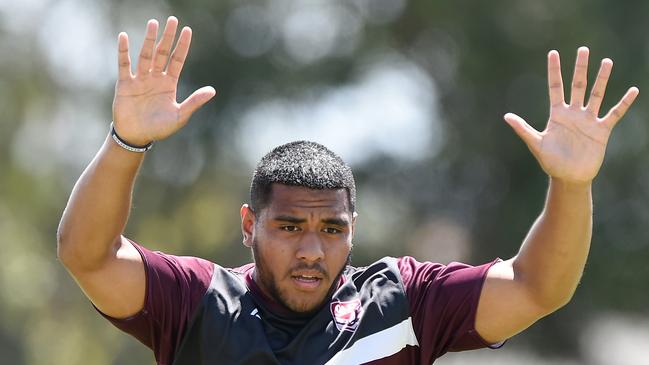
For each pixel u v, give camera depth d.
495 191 74.31
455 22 73.94
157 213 78.50
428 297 19.89
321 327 19.42
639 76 69.38
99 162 18.53
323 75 75.44
